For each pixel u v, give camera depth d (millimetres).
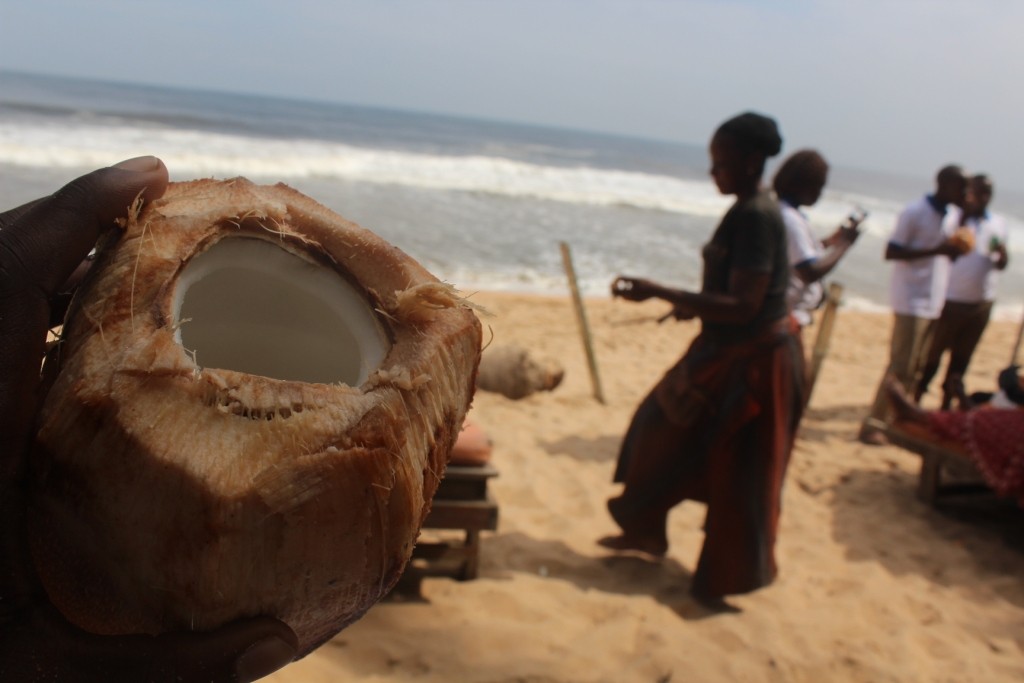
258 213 951
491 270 12398
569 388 7199
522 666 3133
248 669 801
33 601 834
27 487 806
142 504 755
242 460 769
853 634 3766
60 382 794
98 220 870
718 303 3439
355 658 3068
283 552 784
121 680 806
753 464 3604
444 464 936
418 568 3734
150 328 813
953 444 5266
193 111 47656
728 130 3404
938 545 4863
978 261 6734
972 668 3617
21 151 16250
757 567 3646
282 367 1012
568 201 22797
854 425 7031
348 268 975
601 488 5055
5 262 794
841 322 11906
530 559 4090
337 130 46531
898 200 66875
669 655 3322
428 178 22594
